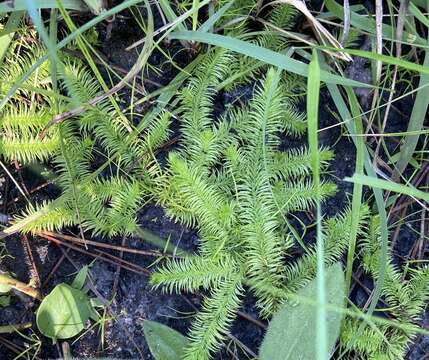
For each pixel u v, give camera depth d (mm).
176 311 230
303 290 207
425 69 190
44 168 236
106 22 237
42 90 210
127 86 238
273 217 214
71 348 229
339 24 229
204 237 224
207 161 221
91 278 232
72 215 223
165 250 228
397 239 237
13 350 230
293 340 205
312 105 165
